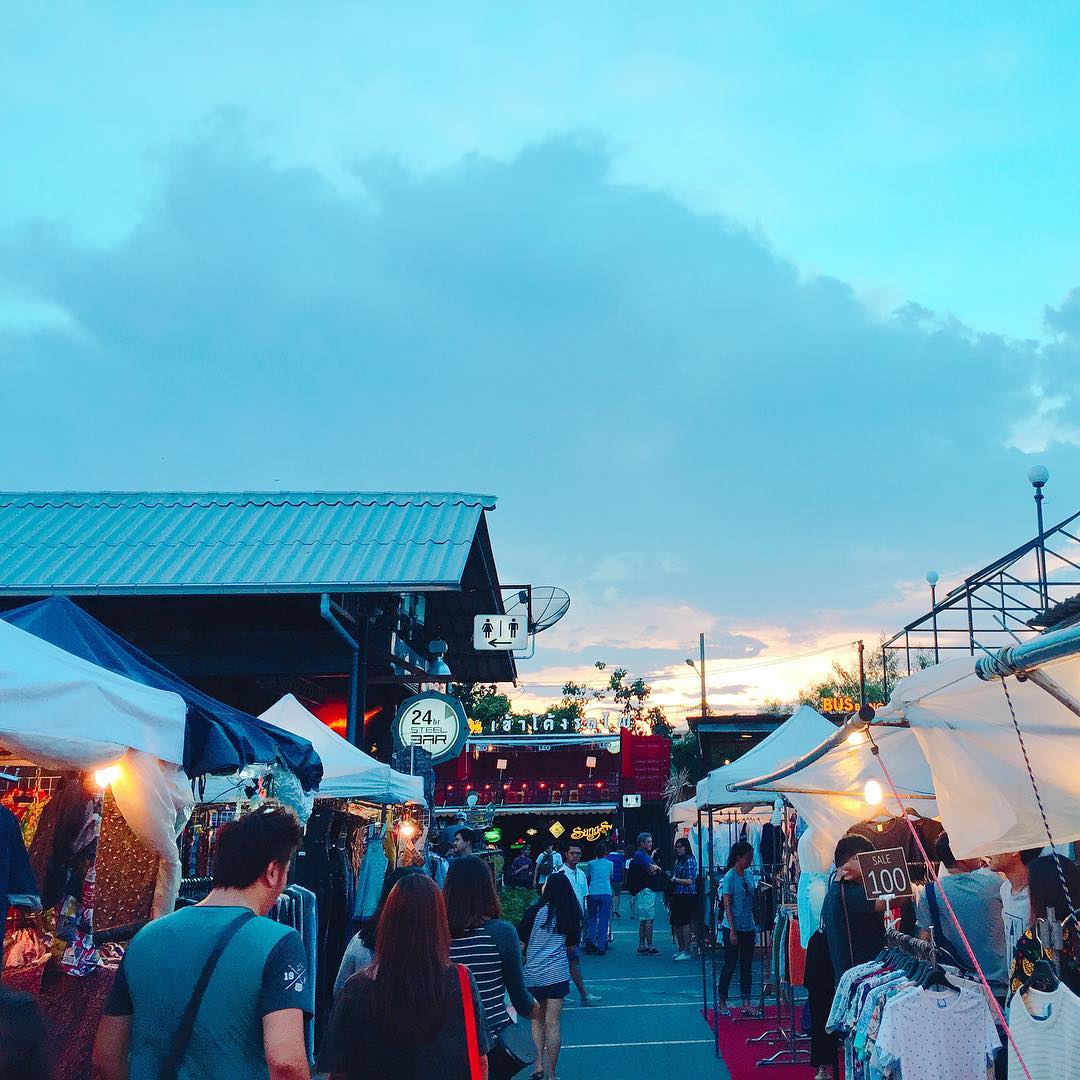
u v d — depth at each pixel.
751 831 19.11
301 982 3.11
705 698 45.75
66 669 5.45
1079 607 10.93
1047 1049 4.36
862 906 7.34
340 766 10.55
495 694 49.34
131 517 18.41
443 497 19.05
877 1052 5.14
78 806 6.55
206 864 9.52
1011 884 5.68
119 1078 3.09
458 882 4.72
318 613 16.42
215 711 7.08
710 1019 11.59
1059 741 4.90
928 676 5.20
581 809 35.31
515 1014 4.68
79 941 6.39
